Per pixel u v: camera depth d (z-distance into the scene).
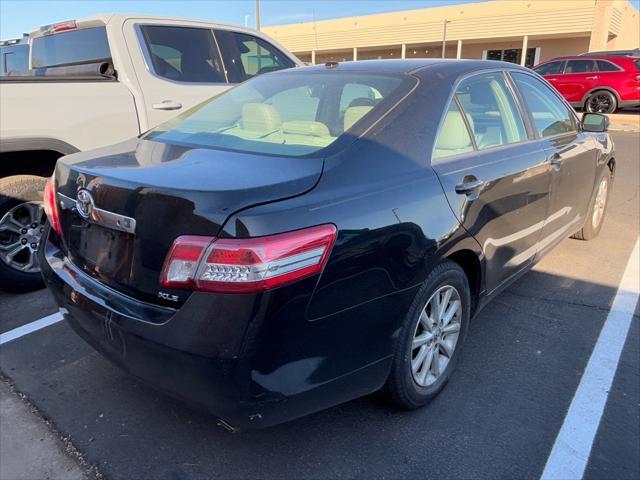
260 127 2.79
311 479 2.27
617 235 5.39
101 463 2.35
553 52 30.48
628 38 33.31
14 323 3.58
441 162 2.64
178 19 5.02
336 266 2.00
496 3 29.03
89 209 2.25
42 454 2.40
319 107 2.84
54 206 2.63
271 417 1.99
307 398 2.05
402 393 2.54
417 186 2.40
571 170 3.93
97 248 2.28
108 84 4.35
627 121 13.86
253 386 1.89
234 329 1.83
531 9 27.94
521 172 3.14
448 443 2.47
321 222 1.97
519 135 3.42
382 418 2.64
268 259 1.82
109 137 4.27
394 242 2.23
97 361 3.13
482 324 3.56
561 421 2.61
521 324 3.56
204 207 1.87
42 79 3.92
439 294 2.63
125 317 2.05
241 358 1.84
